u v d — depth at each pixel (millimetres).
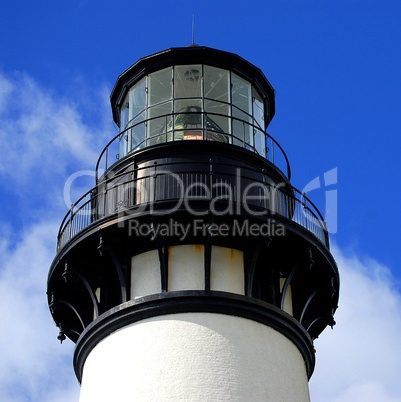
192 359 18000
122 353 18531
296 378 19062
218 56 22234
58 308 21328
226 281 19312
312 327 22359
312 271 20969
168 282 19156
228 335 18391
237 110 22141
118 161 20891
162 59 22234
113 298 20094
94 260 20312
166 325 18469
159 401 17578
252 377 18094
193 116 21453
